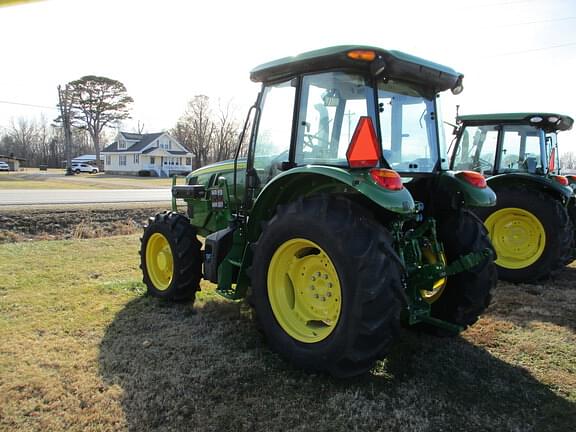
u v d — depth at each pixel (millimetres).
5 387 2785
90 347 3381
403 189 2752
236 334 3662
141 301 4480
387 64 3016
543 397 2785
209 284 5113
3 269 5672
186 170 52906
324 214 2865
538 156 6172
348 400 2695
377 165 2949
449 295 3576
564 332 3832
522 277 5668
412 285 3234
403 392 2809
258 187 3789
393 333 2736
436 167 3637
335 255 2768
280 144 3572
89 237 9969
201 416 2537
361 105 3084
